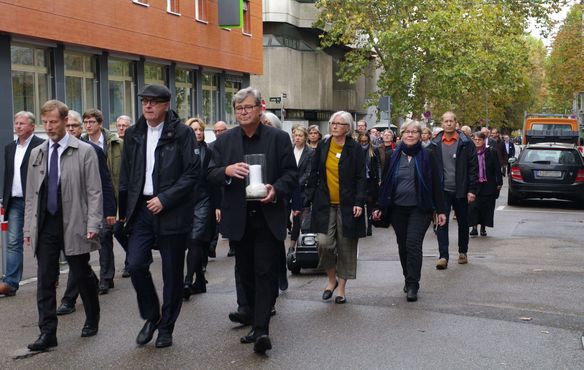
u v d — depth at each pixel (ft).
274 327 24.41
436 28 126.21
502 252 42.01
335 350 21.68
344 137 27.86
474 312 26.48
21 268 30.37
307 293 29.91
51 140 22.71
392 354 21.27
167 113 22.18
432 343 22.41
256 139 21.98
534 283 32.09
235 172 21.08
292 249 35.70
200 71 109.50
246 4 120.98
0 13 64.90
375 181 48.62
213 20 108.78
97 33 79.25
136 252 21.99
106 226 29.91
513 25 140.87
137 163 22.02
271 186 21.21
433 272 34.91
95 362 20.68
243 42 119.03
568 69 140.05
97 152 24.93
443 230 36.06
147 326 22.59
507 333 23.61
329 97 177.68
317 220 28.14
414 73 132.36
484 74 132.16
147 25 89.86
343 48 185.57
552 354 21.34
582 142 150.30
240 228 21.42
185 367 20.12
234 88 123.95
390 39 128.26
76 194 22.49
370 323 24.86
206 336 23.32
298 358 20.90
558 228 54.65
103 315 26.40
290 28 160.97
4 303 28.73
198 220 28.99
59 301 29.22
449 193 36.32
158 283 32.53
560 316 25.95
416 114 136.05
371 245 45.24
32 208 22.71
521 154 72.90
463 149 36.24
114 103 87.45
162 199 21.42
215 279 33.30
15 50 69.87
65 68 77.25
